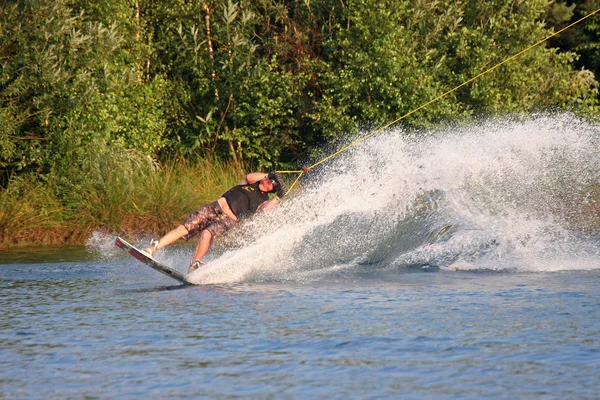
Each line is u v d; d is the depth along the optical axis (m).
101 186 58.69
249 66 68.19
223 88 70.19
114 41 60.88
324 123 68.25
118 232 56.31
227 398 17.33
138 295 30.92
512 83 68.94
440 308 26.34
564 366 19.17
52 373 19.44
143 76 71.31
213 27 70.75
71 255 48.25
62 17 59.72
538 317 24.52
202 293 30.98
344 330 23.19
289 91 69.62
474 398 17.02
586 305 26.33
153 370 19.53
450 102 68.56
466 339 21.86
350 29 68.12
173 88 71.88
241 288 32.09
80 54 60.44
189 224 35.62
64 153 59.84
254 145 70.50
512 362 19.59
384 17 66.81
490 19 69.06
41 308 28.19
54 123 59.31
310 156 70.06
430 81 67.25
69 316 26.48
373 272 36.03
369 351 20.84
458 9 68.62
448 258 38.72
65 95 59.16
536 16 70.12
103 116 60.72
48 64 56.97
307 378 18.61
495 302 27.25
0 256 48.16
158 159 70.69
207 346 21.72
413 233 41.19
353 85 66.81
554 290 29.56
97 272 39.09
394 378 18.48
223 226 35.66
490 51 68.69
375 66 66.38
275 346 21.55
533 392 17.31
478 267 36.66
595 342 21.25
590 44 86.81
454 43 69.19
